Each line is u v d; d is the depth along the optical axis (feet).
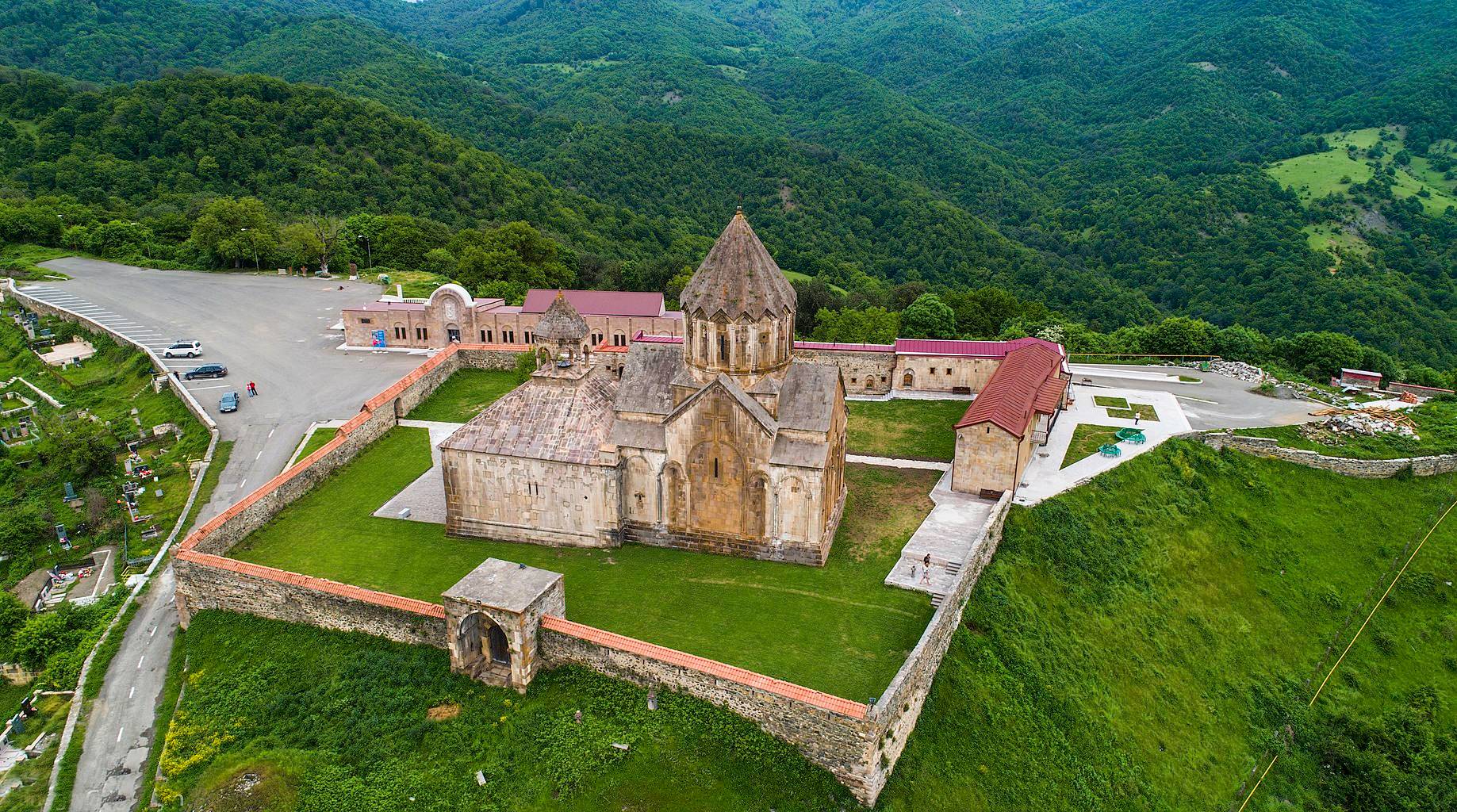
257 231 453.58
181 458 234.79
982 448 195.83
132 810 123.75
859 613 152.56
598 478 171.63
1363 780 156.87
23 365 327.67
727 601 156.66
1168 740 152.76
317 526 189.06
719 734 125.08
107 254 468.34
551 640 138.41
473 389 284.20
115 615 169.27
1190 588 189.16
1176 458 224.53
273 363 304.71
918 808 121.29
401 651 146.20
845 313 357.20
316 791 120.16
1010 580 169.68
